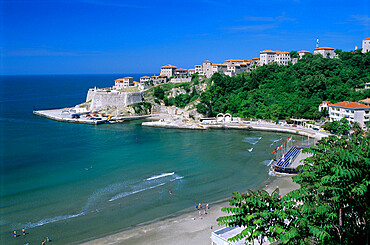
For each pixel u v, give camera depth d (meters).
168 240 61.06
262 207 36.38
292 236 33.12
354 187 36.59
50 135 163.00
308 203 39.38
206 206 75.31
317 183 40.78
